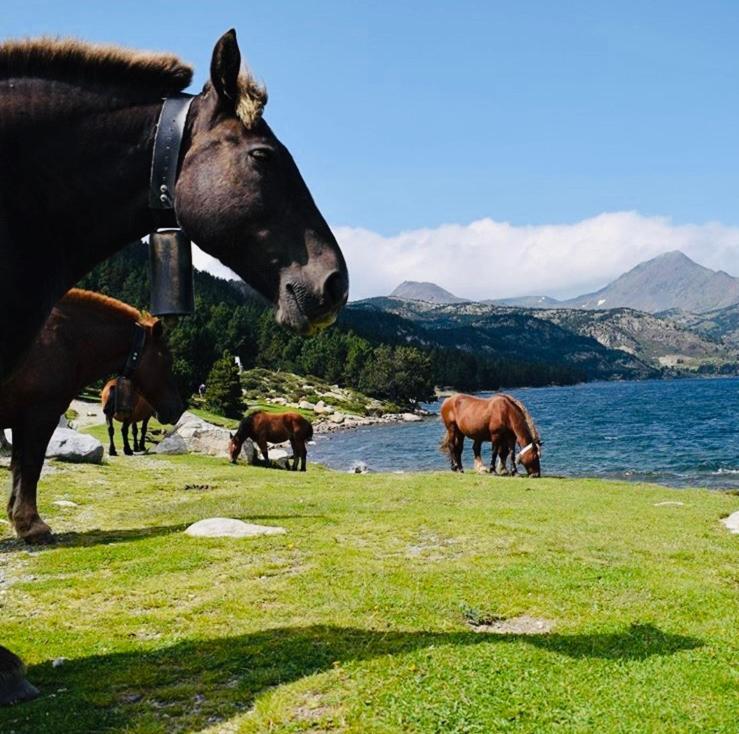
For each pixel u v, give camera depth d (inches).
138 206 136.2
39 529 349.1
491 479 691.4
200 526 363.6
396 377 4379.9
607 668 185.0
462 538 358.3
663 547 345.7
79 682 177.8
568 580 273.4
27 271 132.2
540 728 150.9
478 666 182.2
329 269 125.7
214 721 157.2
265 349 4613.7
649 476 1200.2
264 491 578.6
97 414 1903.3
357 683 170.7
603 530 394.3
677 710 160.9
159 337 393.4
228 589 261.7
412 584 264.8
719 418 2758.4
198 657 193.3
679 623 225.5
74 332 351.9
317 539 349.4
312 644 199.3
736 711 161.0
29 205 132.0
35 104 132.8
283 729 150.5
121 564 301.4
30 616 237.6
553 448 1727.4
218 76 125.2
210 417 2365.9
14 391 332.2
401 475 748.6
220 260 132.7
